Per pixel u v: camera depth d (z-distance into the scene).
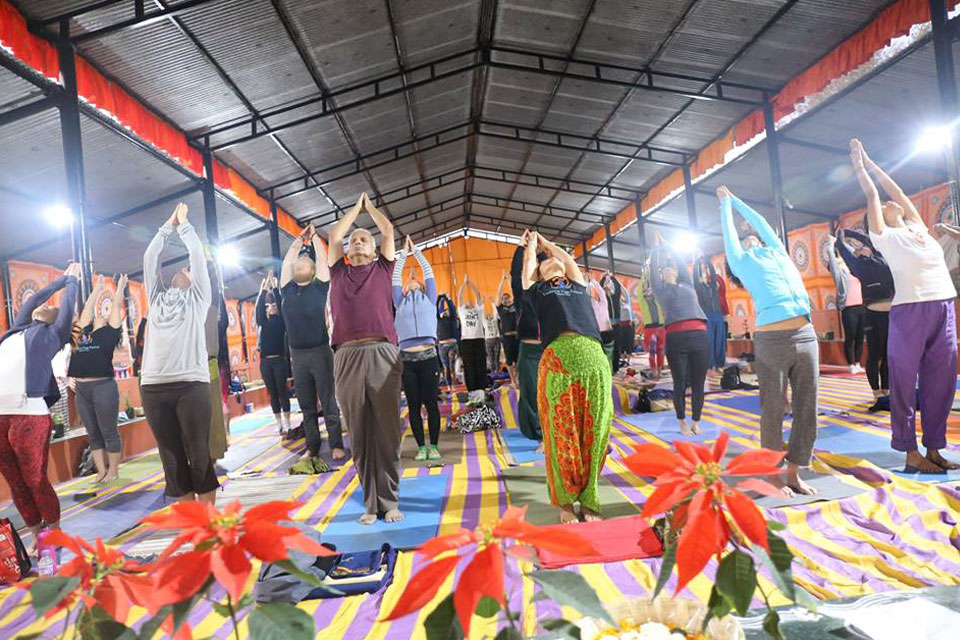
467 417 6.12
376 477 3.16
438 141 12.87
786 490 2.82
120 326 5.23
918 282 3.09
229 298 15.16
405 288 4.91
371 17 7.16
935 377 3.10
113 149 7.14
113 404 5.09
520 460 4.44
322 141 10.52
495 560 0.51
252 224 11.85
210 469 3.12
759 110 9.53
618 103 10.66
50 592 0.53
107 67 6.08
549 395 2.77
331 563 2.32
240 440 7.09
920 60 6.96
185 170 8.33
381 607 1.94
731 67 8.63
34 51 4.88
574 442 2.70
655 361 9.82
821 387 6.92
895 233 3.16
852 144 3.28
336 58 7.77
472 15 8.12
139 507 4.03
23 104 5.28
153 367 2.98
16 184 6.96
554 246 3.11
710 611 0.66
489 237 25.27
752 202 12.91
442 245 25.22
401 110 10.59
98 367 5.00
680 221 16.47
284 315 4.82
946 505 2.64
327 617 1.91
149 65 6.34
